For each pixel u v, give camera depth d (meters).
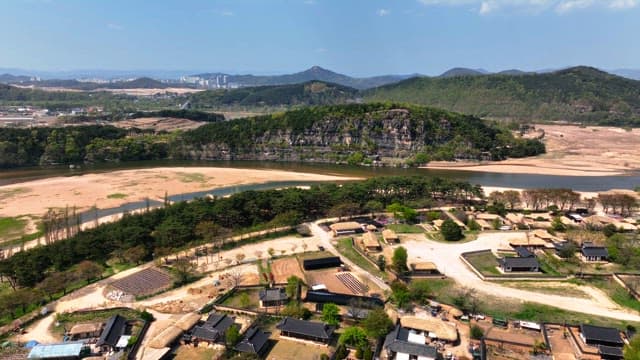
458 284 120.31
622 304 107.75
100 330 94.50
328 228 174.00
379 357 85.06
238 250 149.00
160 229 153.12
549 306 106.50
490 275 124.19
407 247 150.62
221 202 178.88
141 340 91.88
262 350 87.19
